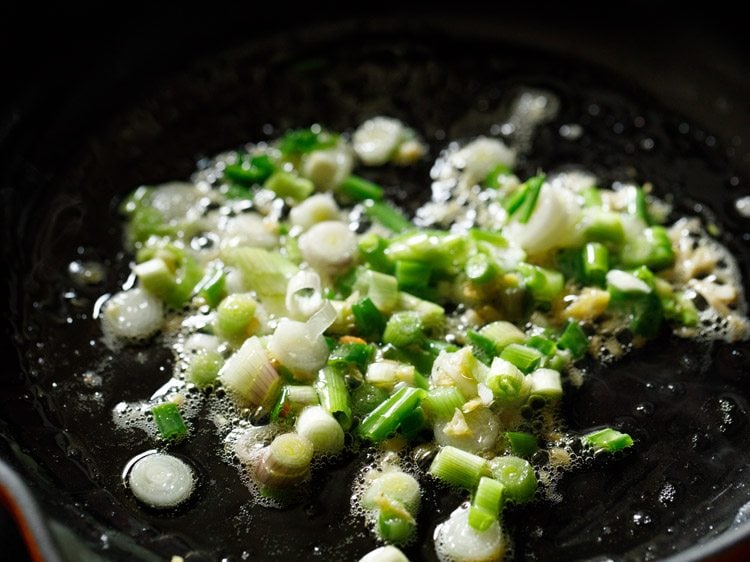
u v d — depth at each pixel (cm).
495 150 23
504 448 17
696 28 25
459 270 20
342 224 20
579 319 19
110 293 20
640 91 25
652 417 18
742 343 19
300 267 20
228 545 16
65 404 18
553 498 17
